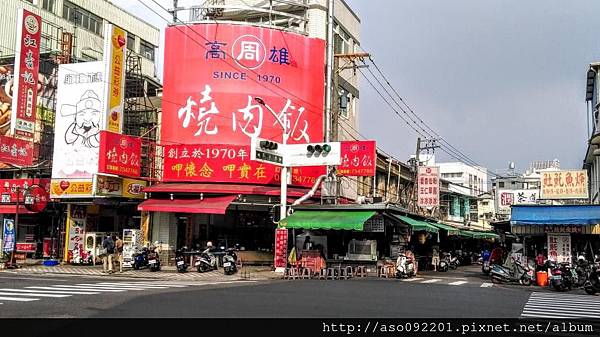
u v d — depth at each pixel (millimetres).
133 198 24891
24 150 25891
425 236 29375
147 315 9703
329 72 28391
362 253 23078
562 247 23438
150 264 23125
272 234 28125
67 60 29938
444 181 51812
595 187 33594
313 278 21516
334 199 27250
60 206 27016
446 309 11742
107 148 22969
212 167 24906
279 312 10422
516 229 24125
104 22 41312
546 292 18141
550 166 62938
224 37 25766
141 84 29000
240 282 18578
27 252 27719
